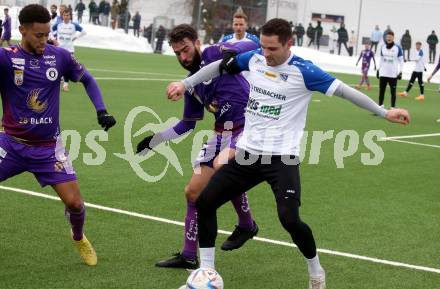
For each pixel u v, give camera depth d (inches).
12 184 399.9
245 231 304.0
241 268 288.8
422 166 544.4
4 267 273.3
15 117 266.4
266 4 2455.7
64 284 258.8
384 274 289.1
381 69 912.3
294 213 245.0
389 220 377.1
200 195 255.8
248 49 278.7
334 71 1802.4
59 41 928.3
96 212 358.0
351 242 331.9
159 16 2265.0
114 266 280.8
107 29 2130.9
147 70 1312.7
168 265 282.7
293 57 250.4
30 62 263.1
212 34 2285.9
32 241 305.9
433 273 293.7
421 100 1175.6
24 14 256.5
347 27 2516.0
